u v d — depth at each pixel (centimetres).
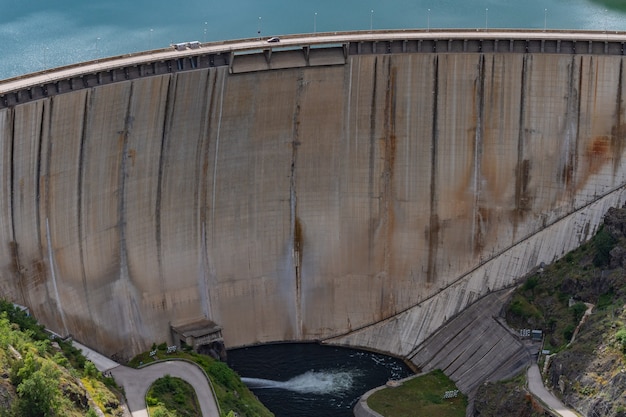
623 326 12325
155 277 14375
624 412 11450
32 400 10038
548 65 14750
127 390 12312
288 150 14962
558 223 14838
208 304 14850
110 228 13875
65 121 13188
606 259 13750
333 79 14875
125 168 13900
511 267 14762
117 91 13612
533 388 12519
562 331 13288
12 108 12612
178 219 14488
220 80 14388
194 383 12825
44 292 13175
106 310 13875
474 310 14562
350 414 13475
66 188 13350
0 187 12638
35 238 13075
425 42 14825
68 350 12319
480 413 12788
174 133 14238
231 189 14775
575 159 14850
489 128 14950
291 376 14425
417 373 14338
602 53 14625
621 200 14562
